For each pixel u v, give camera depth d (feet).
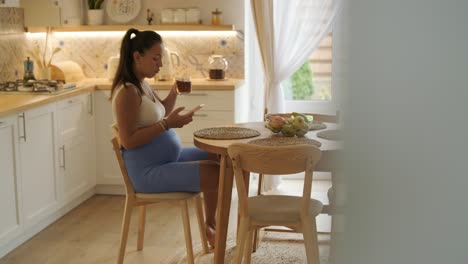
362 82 1.33
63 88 15.30
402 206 1.32
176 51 17.98
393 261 1.33
